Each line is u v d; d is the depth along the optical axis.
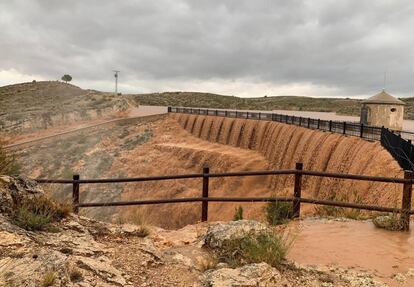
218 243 5.08
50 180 6.89
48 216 4.93
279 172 7.19
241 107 171.62
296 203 7.20
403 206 6.63
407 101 127.81
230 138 56.09
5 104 106.38
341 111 146.62
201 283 4.00
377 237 6.06
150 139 66.44
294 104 183.75
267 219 7.75
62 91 135.62
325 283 4.29
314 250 5.41
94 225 5.53
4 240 3.99
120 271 4.00
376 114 37.97
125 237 5.33
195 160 52.59
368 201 17.33
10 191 5.17
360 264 4.94
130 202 7.21
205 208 7.39
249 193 40.78
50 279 3.27
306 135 33.47
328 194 24.89
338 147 26.16
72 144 64.94
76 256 4.01
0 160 6.12
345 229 6.50
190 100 192.88
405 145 15.30
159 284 3.91
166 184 50.84
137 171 57.03
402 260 5.10
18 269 3.43
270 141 44.50
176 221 41.06
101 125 71.50
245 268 4.20
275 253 4.65
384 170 17.16
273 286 4.02
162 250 5.05
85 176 57.00
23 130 73.25
